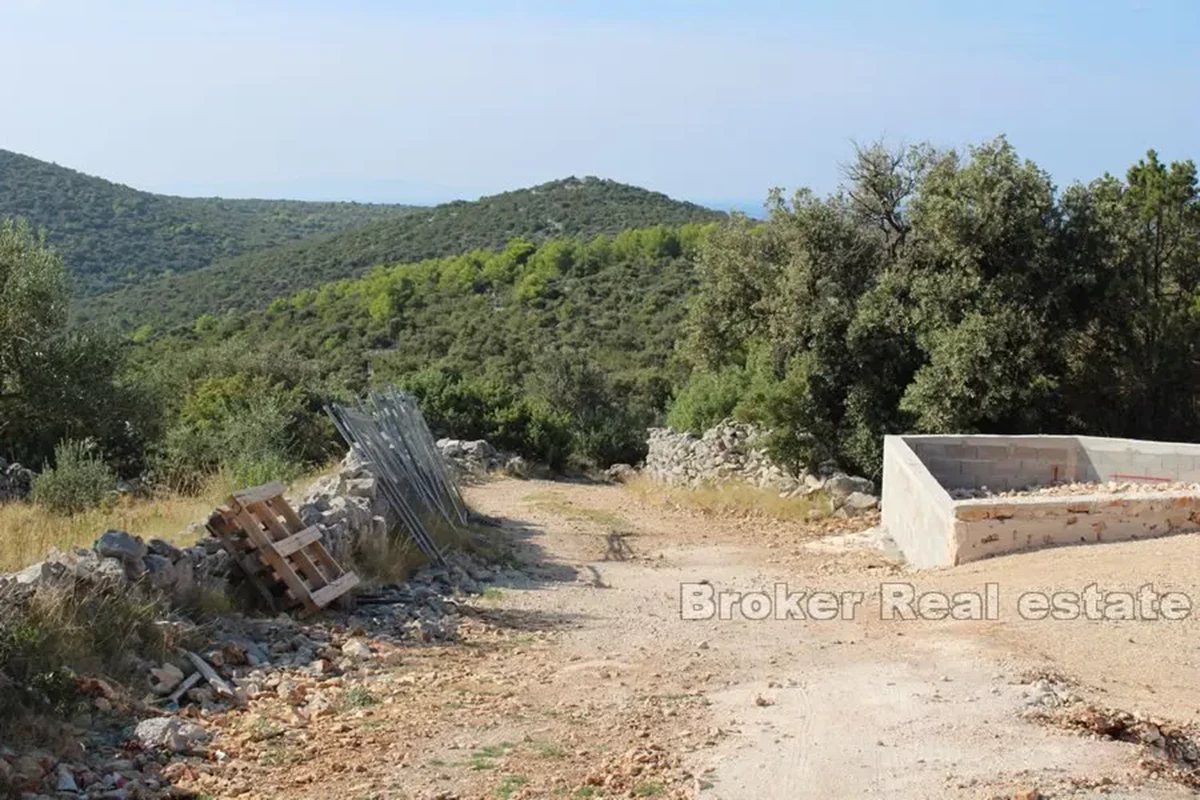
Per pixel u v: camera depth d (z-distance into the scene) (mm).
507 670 8258
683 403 26969
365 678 7867
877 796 5168
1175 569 9938
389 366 49938
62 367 18719
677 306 58688
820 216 21766
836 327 20625
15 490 17797
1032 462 16562
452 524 15562
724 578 13125
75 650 6668
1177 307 21484
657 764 5797
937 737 6000
